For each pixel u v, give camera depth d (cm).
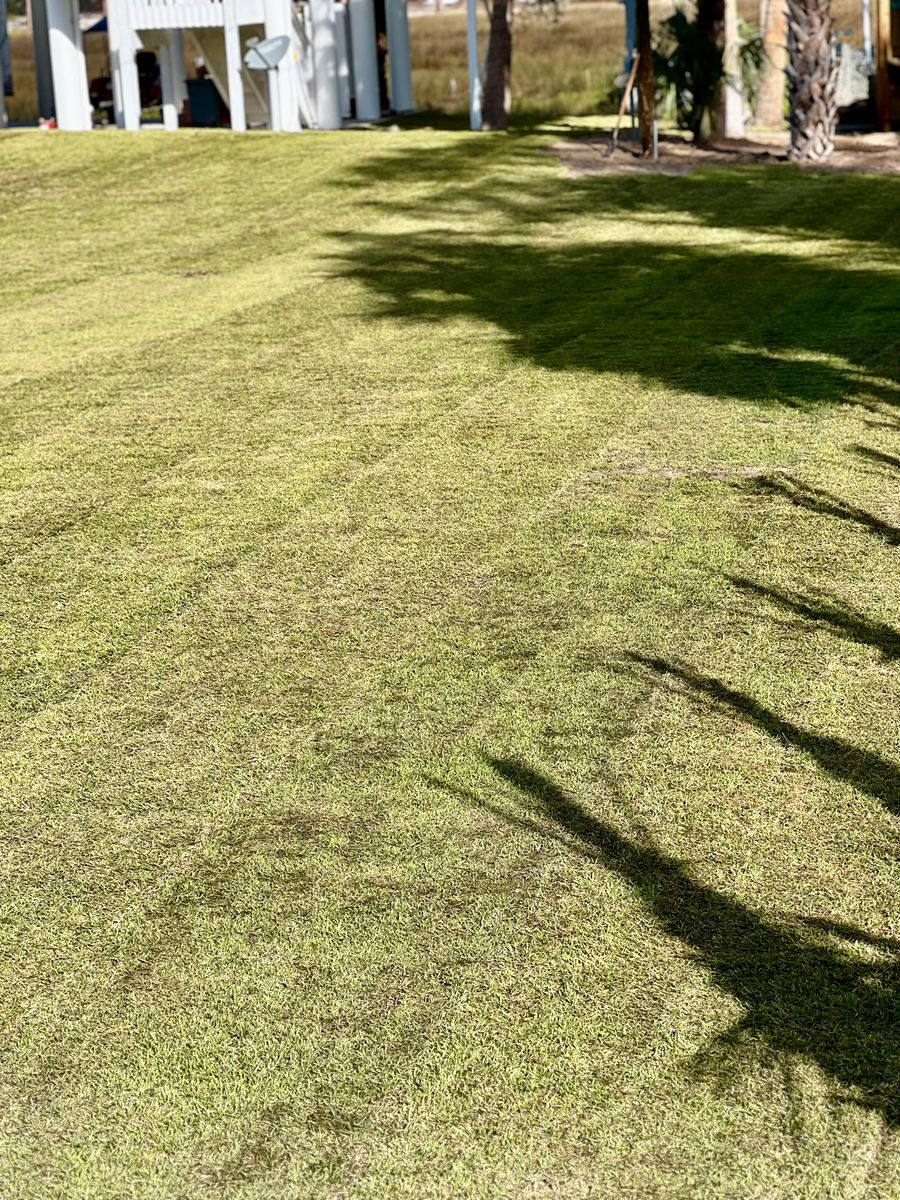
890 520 564
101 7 2305
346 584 532
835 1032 301
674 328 909
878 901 341
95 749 427
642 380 786
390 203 1448
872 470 620
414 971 325
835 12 3628
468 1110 286
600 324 931
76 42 2102
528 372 816
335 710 441
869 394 735
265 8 1945
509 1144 277
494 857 364
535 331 920
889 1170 266
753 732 415
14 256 1272
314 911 348
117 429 746
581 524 575
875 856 358
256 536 584
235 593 530
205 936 341
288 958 332
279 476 656
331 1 2039
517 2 3391
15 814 394
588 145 1803
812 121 1636
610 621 488
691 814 378
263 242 1287
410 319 971
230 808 392
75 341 953
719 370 799
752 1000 311
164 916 349
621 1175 269
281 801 394
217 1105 290
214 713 444
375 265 1164
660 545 549
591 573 527
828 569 521
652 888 350
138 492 646
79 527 606
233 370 857
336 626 498
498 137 1894
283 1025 311
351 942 336
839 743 408
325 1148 278
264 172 1644
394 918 343
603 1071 294
